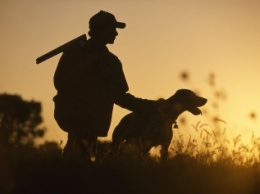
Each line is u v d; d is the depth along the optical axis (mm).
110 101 15484
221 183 13781
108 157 14969
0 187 13344
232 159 14938
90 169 13844
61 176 13547
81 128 15328
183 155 14742
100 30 15562
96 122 15352
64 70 15477
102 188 13359
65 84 15398
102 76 15359
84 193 13305
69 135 15570
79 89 15359
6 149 15258
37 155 14789
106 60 15406
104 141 17406
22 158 14477
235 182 13844
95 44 15562
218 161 14828
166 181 13578
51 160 14273
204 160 14781
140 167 14070
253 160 14828
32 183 13406
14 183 13406
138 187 13406
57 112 15523
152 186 13461
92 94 15336
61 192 13312
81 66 15359
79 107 15328
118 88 15320
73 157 14492
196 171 14070
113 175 13648
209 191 13609
